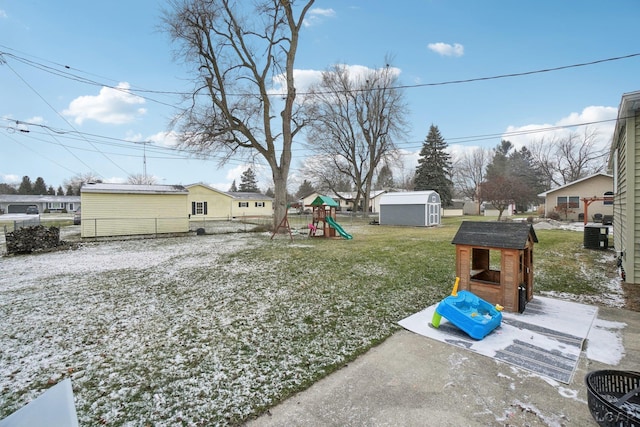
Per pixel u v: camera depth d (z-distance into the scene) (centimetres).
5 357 310
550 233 1416
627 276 536
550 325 373
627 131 523
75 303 478
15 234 973
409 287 547
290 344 333
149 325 391
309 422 210
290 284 573
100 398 241
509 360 292
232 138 1512
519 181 3303
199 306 461
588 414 214
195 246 1096
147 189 1536
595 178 2252
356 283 576
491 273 501
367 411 221
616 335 344
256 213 3189
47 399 144
